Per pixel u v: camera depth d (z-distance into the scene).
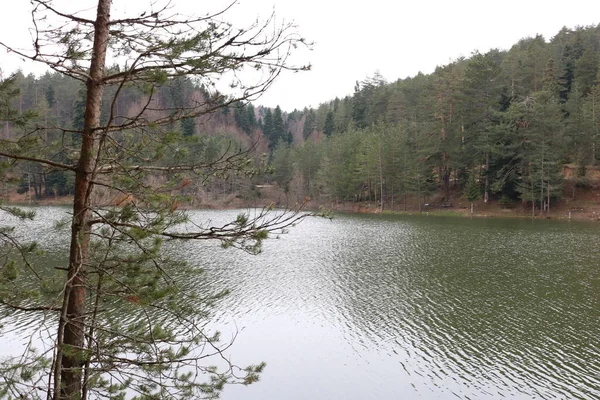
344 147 69.94
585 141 52.19
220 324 17.36
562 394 12.07
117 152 5.18
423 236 38.38
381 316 18.39
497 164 53.78
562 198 51.97
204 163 5.21
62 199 49.97
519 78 60.62
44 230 32.78
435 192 62.09
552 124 48.53
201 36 4.30
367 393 12.52
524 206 52.25
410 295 21.11
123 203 4.80
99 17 4.56
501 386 12.61
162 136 4.73
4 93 4.98
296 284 23.08
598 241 34.03
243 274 25.12
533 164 50.84
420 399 12.12
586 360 14.05
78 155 5.21
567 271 24.91
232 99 4.62
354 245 35.06
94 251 5.38
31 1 3.95
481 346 15.31
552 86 61.69
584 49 74.50
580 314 18.09
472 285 22.55
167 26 4.54
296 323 17.59
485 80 54.72
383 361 14.37
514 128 51.16
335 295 21.23
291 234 42.03
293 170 74.06
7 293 4.99
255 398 12.23
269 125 102.94
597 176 53.16
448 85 57.88
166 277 5.21
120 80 4.67
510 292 21.20
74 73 4.41
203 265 27.08
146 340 5.08
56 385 3.95
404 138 61.03
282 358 14.62
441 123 57.09
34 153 5.02
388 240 37.00
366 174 63.34
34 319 16.34
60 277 5.47
